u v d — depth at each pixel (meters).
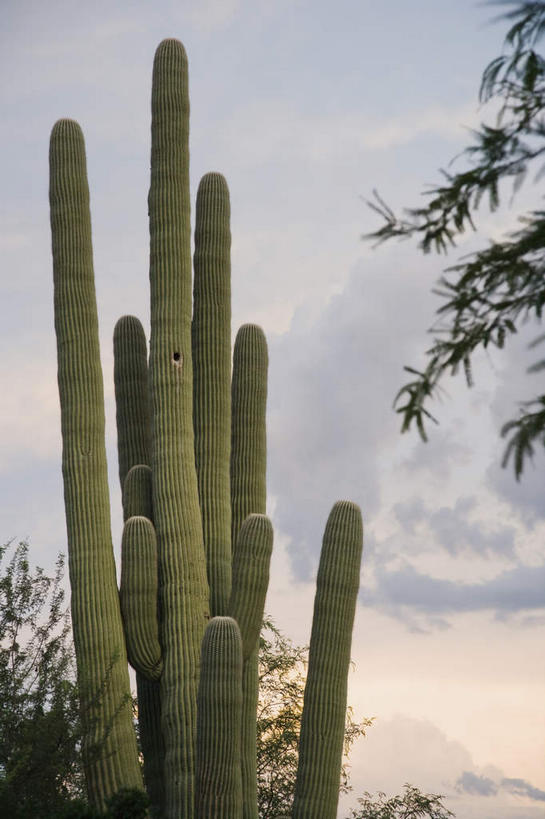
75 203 14.20
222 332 14.38
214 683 11.43
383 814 18.70
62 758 12.14
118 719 12.56
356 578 12.93
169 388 13.52
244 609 12.63
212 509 13.73
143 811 10.97
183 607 12.89
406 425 5.69
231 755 11.38
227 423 14.16
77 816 10.59
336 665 12.62
